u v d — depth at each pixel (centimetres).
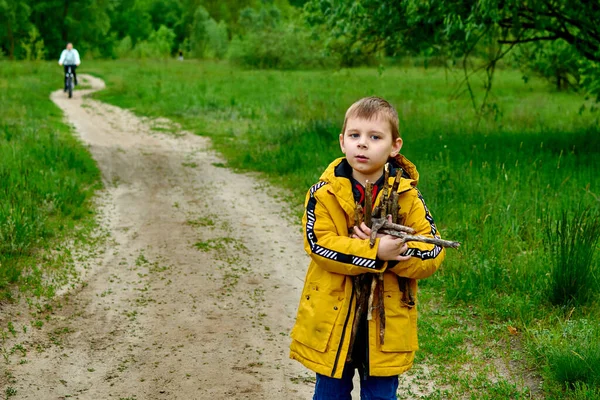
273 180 1056
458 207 763
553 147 1141
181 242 722
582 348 419
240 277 620
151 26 10038
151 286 587
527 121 1570
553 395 392
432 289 566
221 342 479
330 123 1420
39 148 1100
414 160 1010
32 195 790
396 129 282
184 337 486
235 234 762
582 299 513
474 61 3447
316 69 4569
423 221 284
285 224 813
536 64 1502
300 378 429
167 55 6575
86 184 982
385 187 272
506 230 667
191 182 1048
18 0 6138
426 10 1134
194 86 2709
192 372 432
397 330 277
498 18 1007
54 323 500
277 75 3719
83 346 466
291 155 1151
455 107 1898
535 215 708
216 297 567
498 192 785
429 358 450
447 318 507
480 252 624
